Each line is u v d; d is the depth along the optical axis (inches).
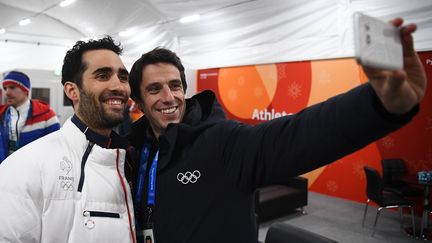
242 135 36.2
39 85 229.6
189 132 38.9
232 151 36.4
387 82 21.0
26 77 111.4
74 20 301.1
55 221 32.2
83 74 37.5
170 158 38.7
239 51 249.3
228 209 36.4
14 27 317.4
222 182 36.8
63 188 33.2
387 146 176.6
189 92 287.9
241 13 222.1
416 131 165.2
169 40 297.4
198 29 265.3
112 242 34.5
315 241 55.2
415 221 159.8
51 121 115.6
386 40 19.4
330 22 189.3
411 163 167.3
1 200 30.9
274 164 32.2
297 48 209.0
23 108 110.3
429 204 143.7
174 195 37.9
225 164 37.0
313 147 29.0
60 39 348.5
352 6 176.9
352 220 161.9
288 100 221.1
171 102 43.2
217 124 39.6
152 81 42.8
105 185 35.9
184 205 37.2
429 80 158.4
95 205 34.4
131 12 261.1
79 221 33.1
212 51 271.0
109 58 38.3
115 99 38.5
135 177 45.0
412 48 21.1
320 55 196.2
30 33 330.3
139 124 49.5
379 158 179.9
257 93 241.9
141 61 44.0
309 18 199.3
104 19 284.8
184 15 242.1
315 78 204.5
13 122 108.8
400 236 142.7
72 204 33.5
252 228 37.8
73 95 39.2
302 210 174.6
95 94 37.3
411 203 140.9
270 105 233.3
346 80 189.0
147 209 39.9
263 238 138.1
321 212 173.8
